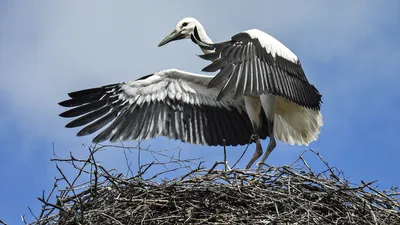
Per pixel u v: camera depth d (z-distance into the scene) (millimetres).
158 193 12703
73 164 12367
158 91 15555
